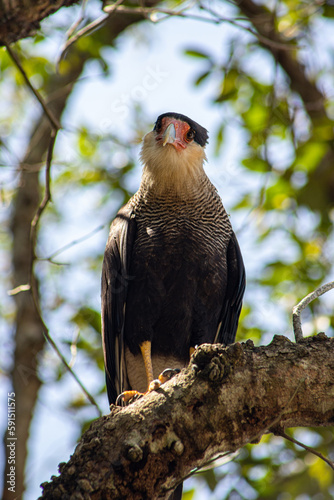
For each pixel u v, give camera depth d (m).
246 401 5.18
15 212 14.91
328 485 11.33
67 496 4.80
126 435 5.05
